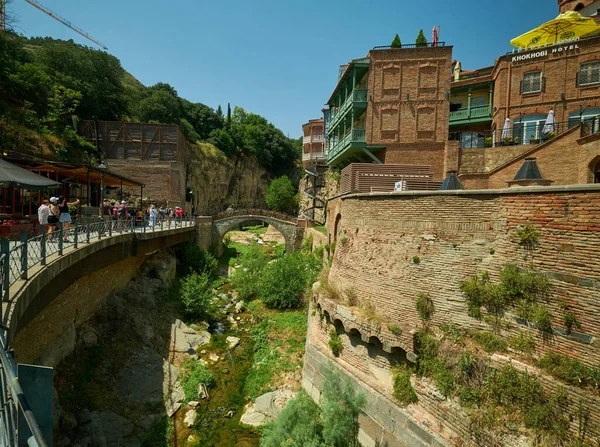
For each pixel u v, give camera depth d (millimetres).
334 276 14188
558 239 7789
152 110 54844
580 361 7176
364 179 19266
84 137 37906
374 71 22703
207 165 57125
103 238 13891
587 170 14898
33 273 8133
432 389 9062
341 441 9586
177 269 27312
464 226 9609
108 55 49406
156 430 12234
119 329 15578
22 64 33938
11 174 12445
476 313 9016
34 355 10477
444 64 22188
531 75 21812
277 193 58375
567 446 6820
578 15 23672
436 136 22281
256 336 19156
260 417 13195
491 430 7734
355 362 11562
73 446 10234
